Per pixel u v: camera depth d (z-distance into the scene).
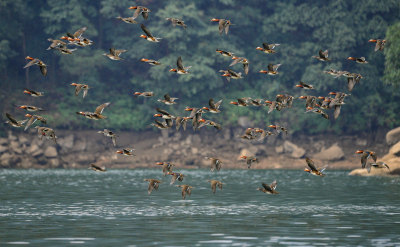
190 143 82.25
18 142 76.06
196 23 86.25
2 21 83.31
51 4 85.38
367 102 84.50
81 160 77.62
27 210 30.39
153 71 83.38
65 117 82.38
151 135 84.62
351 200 35.81
